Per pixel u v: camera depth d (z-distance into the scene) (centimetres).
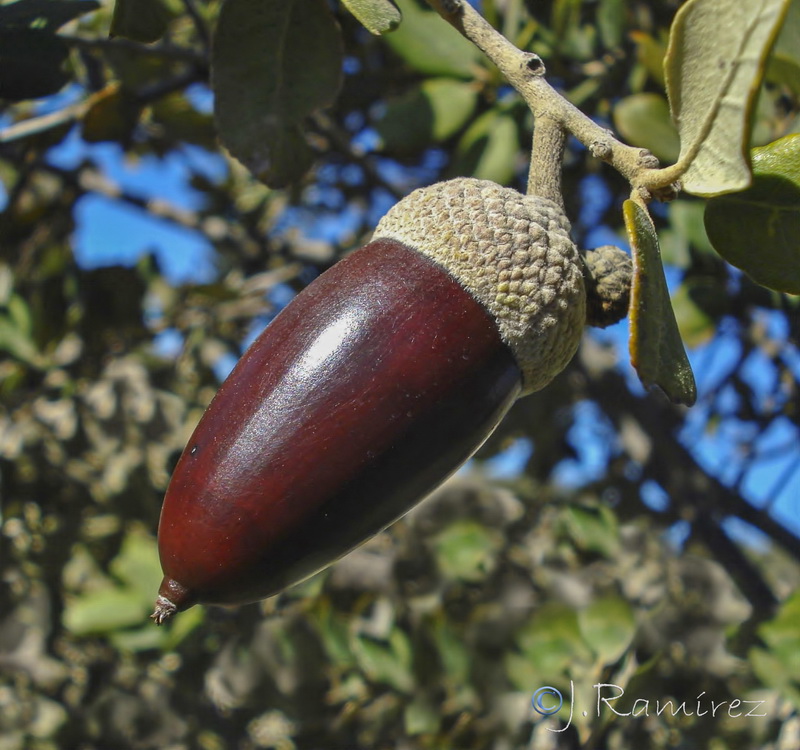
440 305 10
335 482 9
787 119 15
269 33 12
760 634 15
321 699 18
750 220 10
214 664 20
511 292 10
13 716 22
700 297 17
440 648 17
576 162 19
